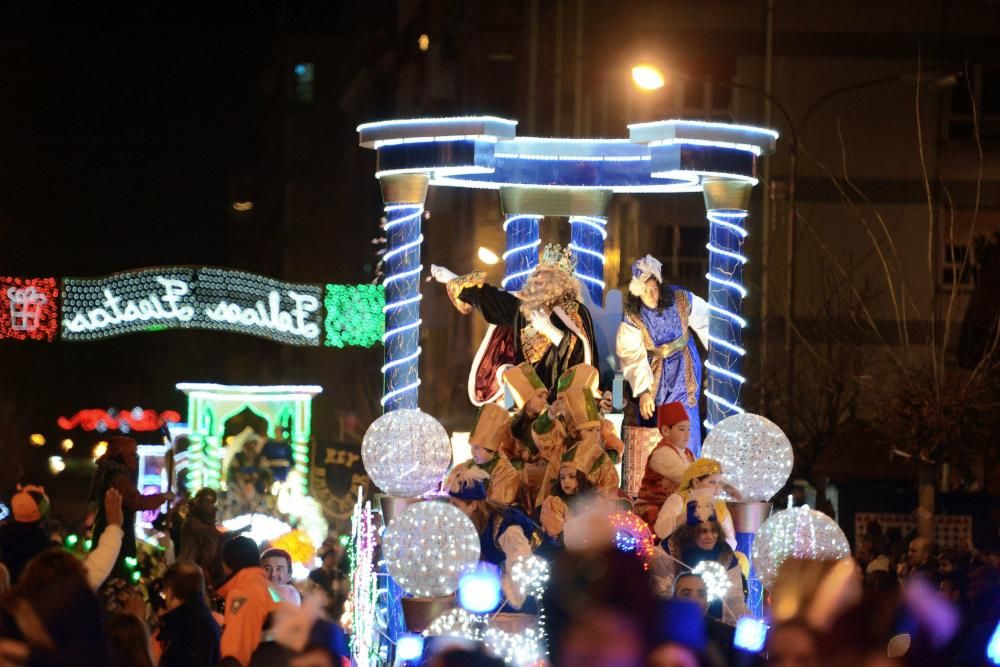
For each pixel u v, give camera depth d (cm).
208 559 1967
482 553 1633
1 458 6969
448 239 6275
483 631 1489
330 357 7738
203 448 2808
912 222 4862
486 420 1752
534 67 4916
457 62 6038
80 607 927
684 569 1533
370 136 1980
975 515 3488
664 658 722
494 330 1947
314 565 2283
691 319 2047
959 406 3406
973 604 1688
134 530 1917
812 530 1534
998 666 1343
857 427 4419
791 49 4916
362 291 4991
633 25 4962
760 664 1052
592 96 5012
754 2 4928
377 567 1858
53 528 2509
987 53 4922
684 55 4941
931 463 3425
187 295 4753
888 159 4906
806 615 750
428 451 1703
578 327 1881
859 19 4912
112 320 4581
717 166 1984
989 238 4544
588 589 732
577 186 2131
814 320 4300
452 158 1938
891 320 4700
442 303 6050
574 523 762
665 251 4962
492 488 1717
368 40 8262
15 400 7212
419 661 1521
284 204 9638
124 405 8088
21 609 920
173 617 1310
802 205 4856
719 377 2019
